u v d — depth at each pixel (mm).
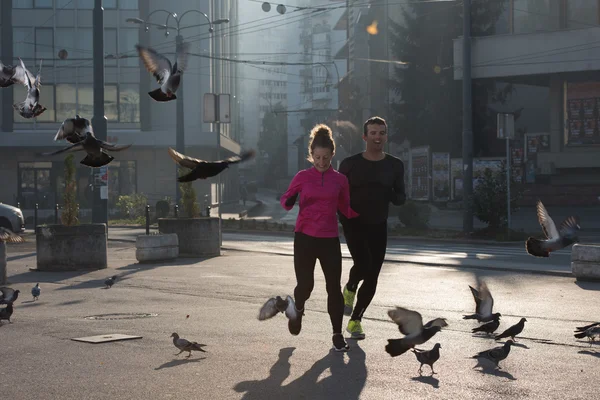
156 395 6082
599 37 42469
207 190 63781
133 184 62938
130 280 15117
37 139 59906
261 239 30016
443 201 50625
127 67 62719
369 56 74688
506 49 45156
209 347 8094
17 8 61750
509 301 11883
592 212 40781
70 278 15648
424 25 53094
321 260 7988
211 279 15289
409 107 53281
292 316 7199
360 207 8781
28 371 6984
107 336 8695
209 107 32594
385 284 14328
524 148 48375
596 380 6562
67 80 62219
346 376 6723
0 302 9820
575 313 10617
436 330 6148
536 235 28734
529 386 6328
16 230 32219
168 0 63656
